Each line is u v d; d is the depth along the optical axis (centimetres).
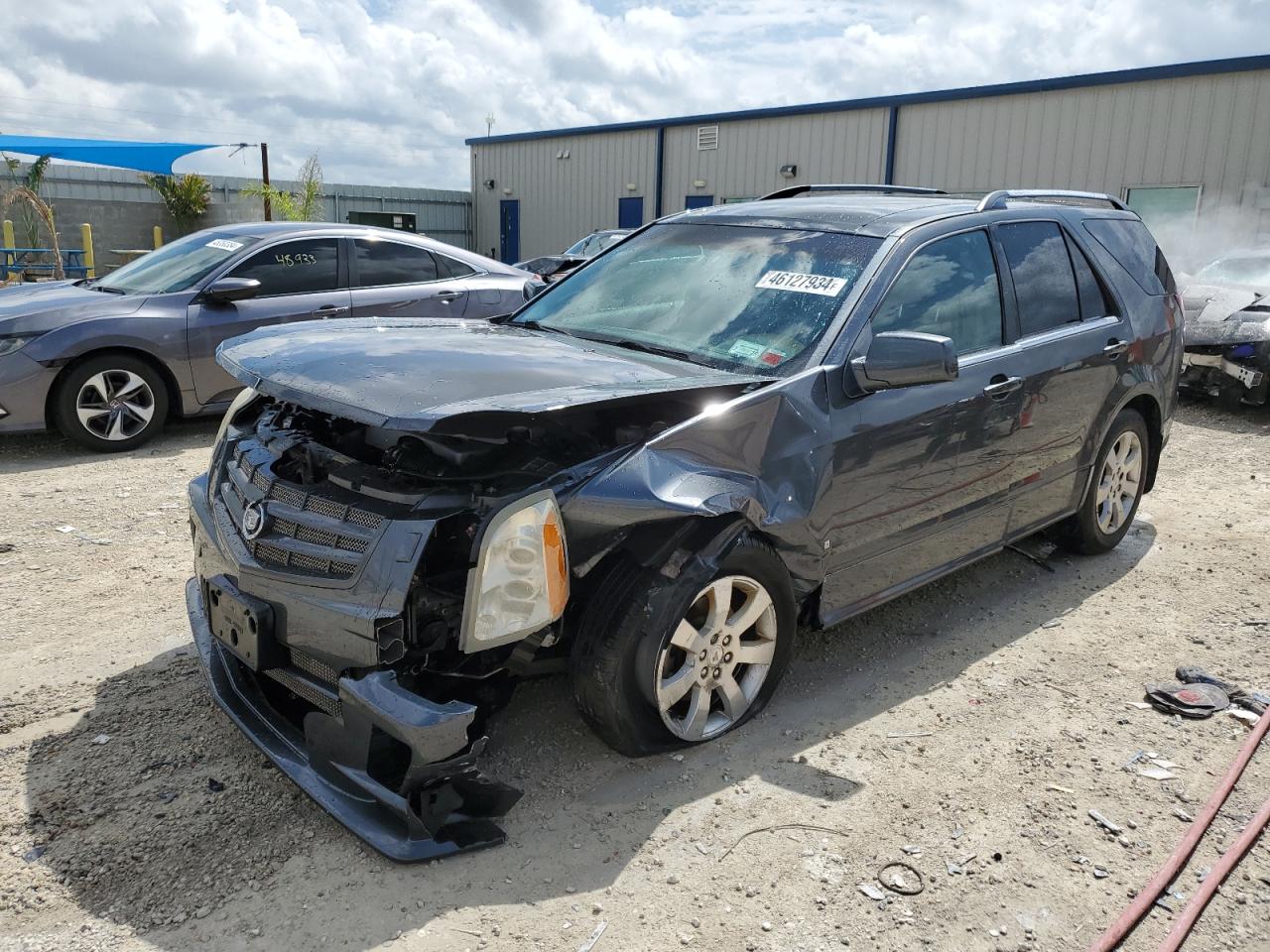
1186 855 270
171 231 2452
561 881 258
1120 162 1758
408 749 272
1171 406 528
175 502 585
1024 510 435
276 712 299
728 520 303
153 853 264
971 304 395
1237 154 1623
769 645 328
